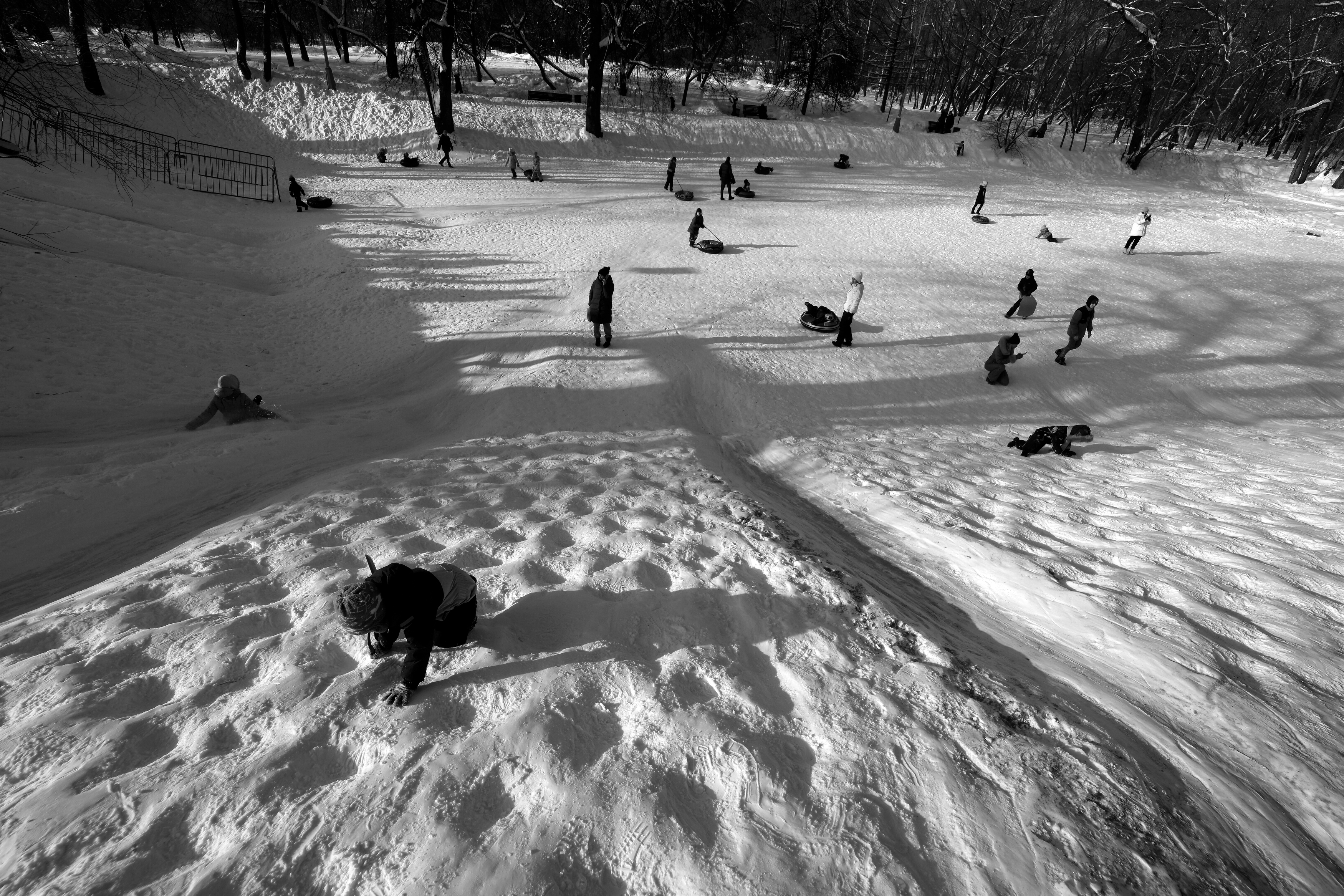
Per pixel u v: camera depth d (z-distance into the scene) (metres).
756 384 12.19
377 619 2.91
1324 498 7.73
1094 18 42.97
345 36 41.47
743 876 2.27
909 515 6.94
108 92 28.25
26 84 10.73
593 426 9.95
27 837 2.29
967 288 18.48
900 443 10.23
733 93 44.94
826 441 10.17
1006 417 11.88
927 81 50.56
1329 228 30.14
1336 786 3.20
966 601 5.04
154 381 10.69
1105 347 15.23
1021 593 5.09
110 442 8.04
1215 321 17.45
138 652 3.32
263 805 2.48
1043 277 19.86
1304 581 5.34
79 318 11.86
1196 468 9.18
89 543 5.55
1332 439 11.34
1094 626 4.54
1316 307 18.73
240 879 2.20
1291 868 2.67
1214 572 5.52
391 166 30.19
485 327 14.15
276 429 8.87
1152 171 42.16
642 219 23.91
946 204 29.61
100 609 3.69
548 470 7.32
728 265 19.19
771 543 5.19
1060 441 9.68
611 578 4.25
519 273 17.62
